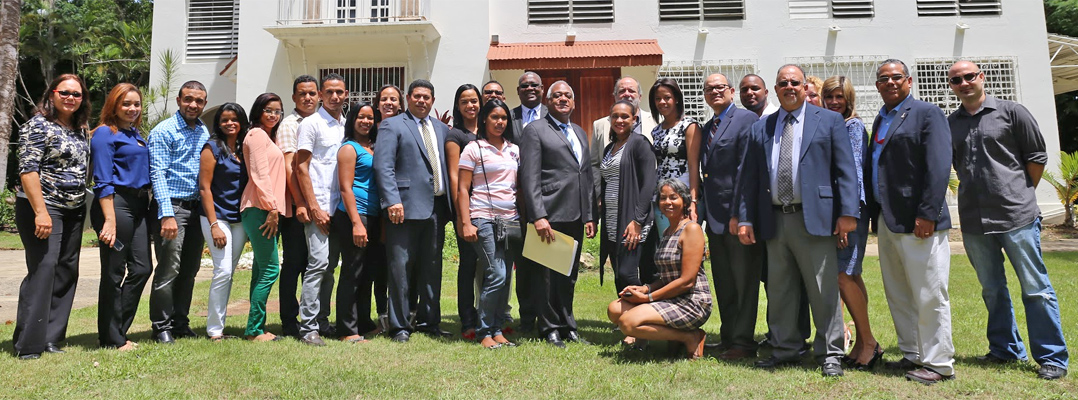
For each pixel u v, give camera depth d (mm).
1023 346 3889
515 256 4547
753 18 13164
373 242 4684
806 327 4133
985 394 3236
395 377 3457
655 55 11633
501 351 4090
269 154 4293
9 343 4152
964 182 3871
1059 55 14203
